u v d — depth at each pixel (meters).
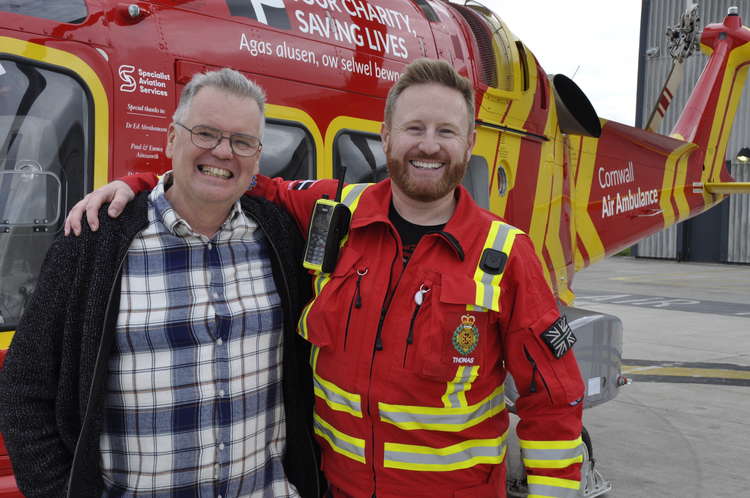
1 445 1.94
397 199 1.66
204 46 2.42
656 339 9.18
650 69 23.75
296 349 1.72
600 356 3.46
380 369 1.55
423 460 1.56
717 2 22.42
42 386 1.45
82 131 2.13
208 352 1.51
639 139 5.35
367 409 1.56
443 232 1.58
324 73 2.79
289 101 2.66
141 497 1.49
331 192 1.80
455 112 1.55
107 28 2.19
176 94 2.34
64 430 1.47
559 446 1.58
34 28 2.03
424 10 3.38
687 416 5.71
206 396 1.51
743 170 22.02
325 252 1.65
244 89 1.48
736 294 14.30
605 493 3.93
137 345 1.47
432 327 1.51
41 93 2.05
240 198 1.66
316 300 1.65
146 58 2.26
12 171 2.01
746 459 4.70
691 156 6.34
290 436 1.71
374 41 3.02
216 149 1.45
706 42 7.05
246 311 1.57
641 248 24.70
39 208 2.06
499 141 3.72
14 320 2.03
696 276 18.58
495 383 1.63
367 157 2.98
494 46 3.74
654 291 14.90
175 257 1.52
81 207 1.50
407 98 1.56
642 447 4.93
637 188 5.39
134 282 1.48
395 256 1.60
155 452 1.48
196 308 1.51
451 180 1.58
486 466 1.61
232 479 1.55
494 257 1.57
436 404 1.53
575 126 4.29
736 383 6.80
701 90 6.70
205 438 1.51
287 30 2.69
